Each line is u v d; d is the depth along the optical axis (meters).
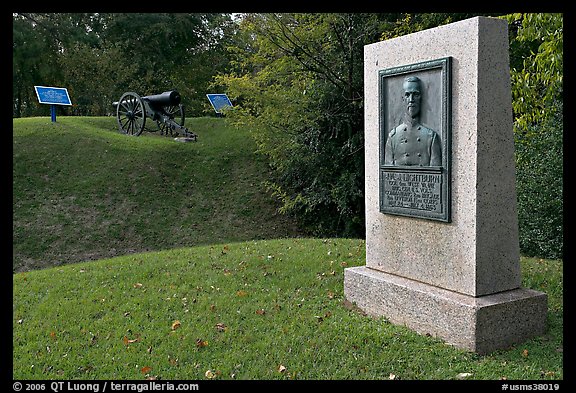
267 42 13.90
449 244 5.41
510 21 7.86
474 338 4.94
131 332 5.75
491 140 5.14
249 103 15.24
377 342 5.25
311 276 7.61
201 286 7.26
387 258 6.23
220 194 16.92
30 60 28.14
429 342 5.22
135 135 19.50
